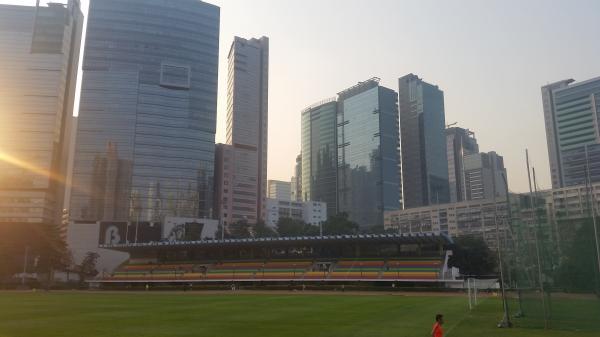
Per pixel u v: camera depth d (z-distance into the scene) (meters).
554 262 31.12
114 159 197.00
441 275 89.19
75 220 189.62
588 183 30.92
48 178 195.00
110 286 113.56
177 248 117.12
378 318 39.66
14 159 195.12
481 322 34.62
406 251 99.94
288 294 80.88
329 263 103.62
